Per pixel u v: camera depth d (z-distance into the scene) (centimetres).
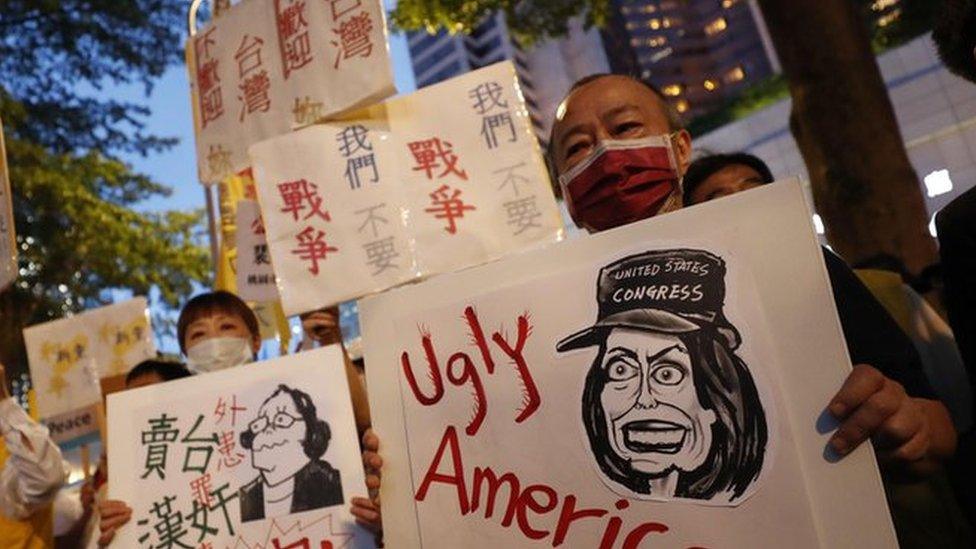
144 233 1091
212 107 271
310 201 228
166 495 155
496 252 215
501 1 768
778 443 108
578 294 125
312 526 147
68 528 277
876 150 520
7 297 943
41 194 977
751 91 1280
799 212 115
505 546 119
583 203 164
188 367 238
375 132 229
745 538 106
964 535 143
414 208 221
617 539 112
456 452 126
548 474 119
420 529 125
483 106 226
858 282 132
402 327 135
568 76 3472
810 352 109
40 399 391
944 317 209
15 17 1031
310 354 160
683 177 181
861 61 539
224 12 273
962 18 126
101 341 393
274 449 154
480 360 129
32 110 1069
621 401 118
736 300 115
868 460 103
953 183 1021
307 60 245
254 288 317
